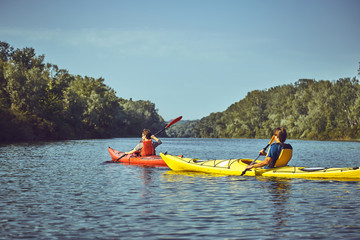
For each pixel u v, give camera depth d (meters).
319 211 6.14
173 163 11.97
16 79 53.53
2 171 11.68
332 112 84.00
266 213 6.00
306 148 34.38
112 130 98.88
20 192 7.85
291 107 103.50
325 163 16.41
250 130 120.44
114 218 5.64
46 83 60.81
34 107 54.28
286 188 8.44
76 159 16.73
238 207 6.43
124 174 10.99
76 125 70.62
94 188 8.40
